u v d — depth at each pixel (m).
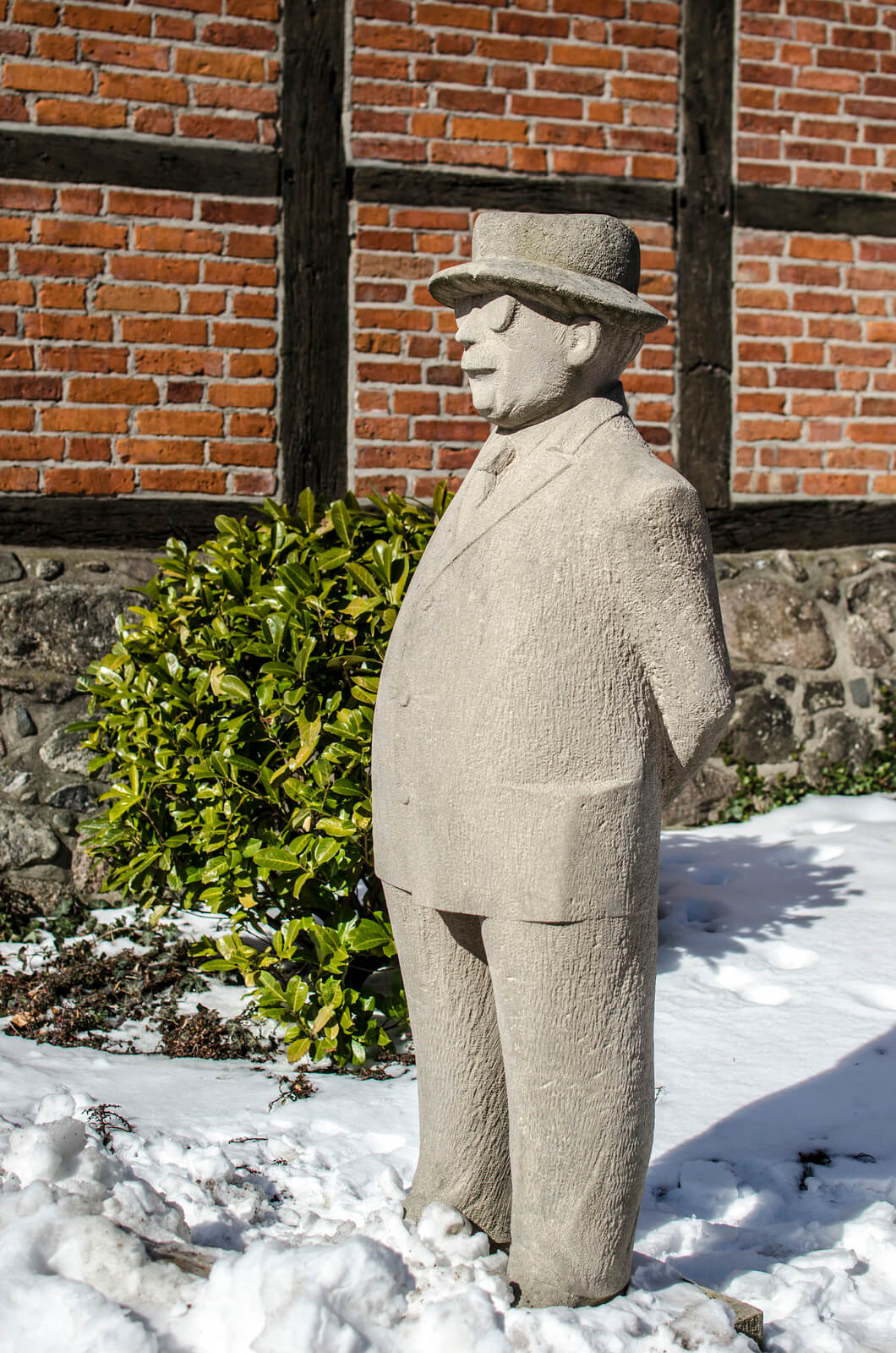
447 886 2.08
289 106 5.49
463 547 2.09
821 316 6.27
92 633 5.21
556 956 1.99
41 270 5.22
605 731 1.98
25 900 4.99
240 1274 2.03
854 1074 3.33
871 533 6.38
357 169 5.58
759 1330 2.15
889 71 6.29
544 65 5.82
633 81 5.94
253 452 5.50
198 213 5.40
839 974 3.94
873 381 6.35
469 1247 2.16
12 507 5.23
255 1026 3.93
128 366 5.34
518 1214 2.11
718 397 6.16
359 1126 3.15
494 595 2.01
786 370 6.24
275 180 5.49
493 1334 1.94
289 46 5.48
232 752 3.73
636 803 2.00
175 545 4.40
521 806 1.98
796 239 6.21
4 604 5.14
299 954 3.71
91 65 5.25
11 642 5.13
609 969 2.01
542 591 1.98
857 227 6.29
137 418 5.36
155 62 5.32
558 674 1.97
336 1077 3.54
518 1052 2.06
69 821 5.11
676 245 6.07
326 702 3.78
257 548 4.14
